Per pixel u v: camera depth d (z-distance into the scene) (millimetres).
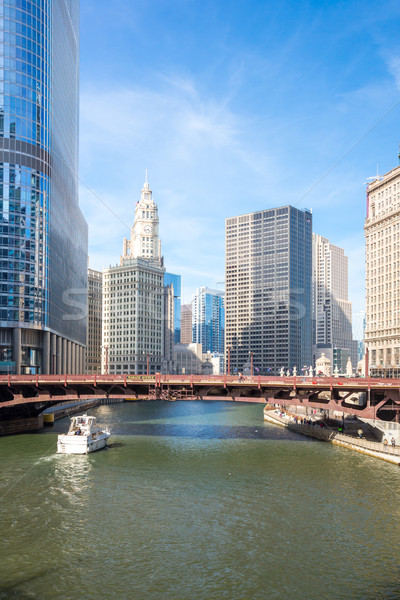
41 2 156250
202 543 49344
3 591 40031
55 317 166125
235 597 39281
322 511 58438
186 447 98062
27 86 151500
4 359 144250
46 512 57844
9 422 114312
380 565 44625
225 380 91562
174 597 39250
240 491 66438
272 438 110688
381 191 195375
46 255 154625
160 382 94125
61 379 98812
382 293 192125
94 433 95188
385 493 65250
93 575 42719
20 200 148625
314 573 43188
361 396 121688
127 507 59875
